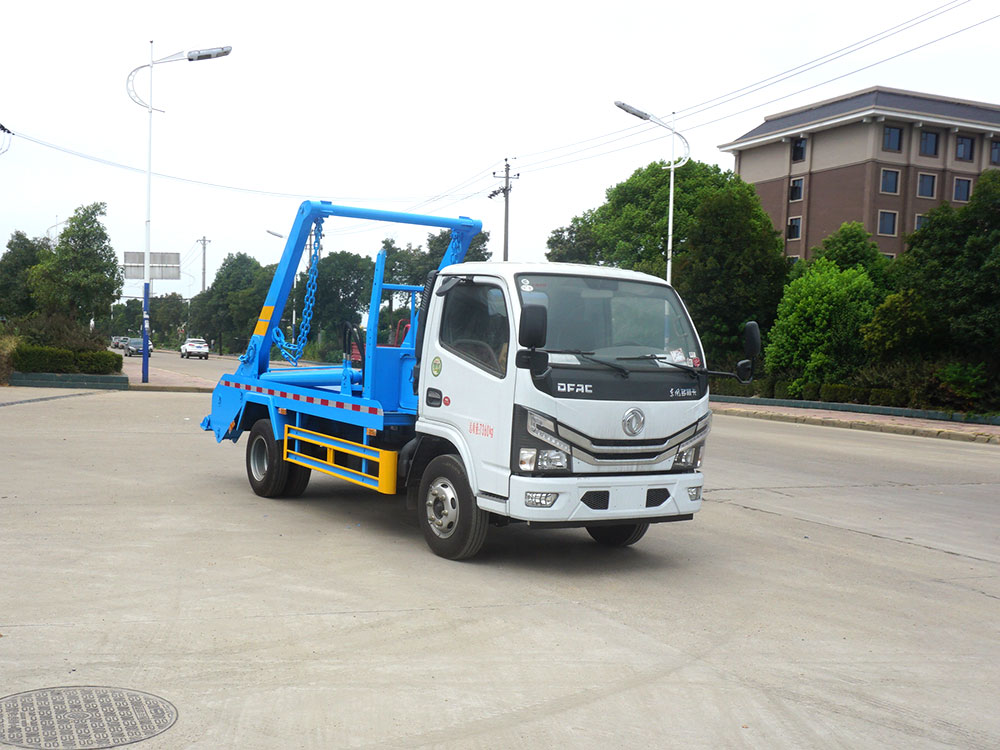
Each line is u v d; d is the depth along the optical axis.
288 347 9.70
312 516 8.74
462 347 7.04
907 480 13.38
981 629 5.94
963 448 19.16
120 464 11.58
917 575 7.41
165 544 7.25
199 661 4.67
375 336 7.81
